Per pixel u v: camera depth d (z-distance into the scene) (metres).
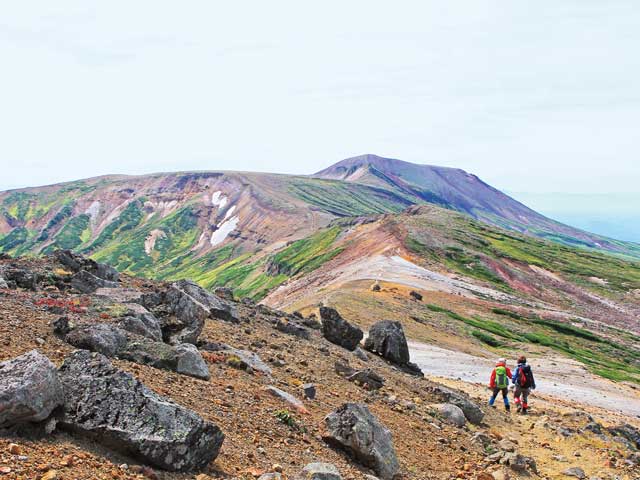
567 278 138.88
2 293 14.70
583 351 76.56
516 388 23.16
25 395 7.34
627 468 15.93
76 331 11.97
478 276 121.69
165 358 12.44
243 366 14.81
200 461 8.40
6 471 6.42
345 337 23.72
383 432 12.04
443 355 47.12
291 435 11.33
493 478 12.61
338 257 146.62
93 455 7.58
